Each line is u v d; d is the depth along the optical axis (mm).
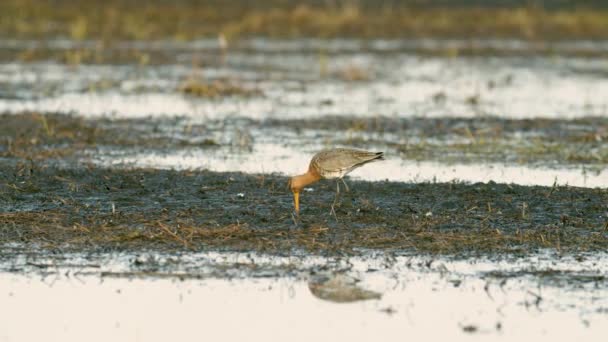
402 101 25047
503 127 21094
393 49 37031
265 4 47188
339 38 40094
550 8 46812
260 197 14242
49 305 10531
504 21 43625
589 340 9625
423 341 9633
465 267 11477
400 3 47500
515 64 33469
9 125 20047
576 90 27391
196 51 35312
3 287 10945
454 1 48250
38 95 24953
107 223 12805
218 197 14211
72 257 11750
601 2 48000
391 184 15086
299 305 10508
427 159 17734
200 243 12156
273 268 11445
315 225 12820
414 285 10992
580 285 10930
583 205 13836
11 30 39094
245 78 29047
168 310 10406
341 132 20453
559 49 37375
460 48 37375
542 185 15414
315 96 25750
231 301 10617
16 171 15656
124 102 24125
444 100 25312
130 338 9766
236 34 40125
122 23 41844
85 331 9906
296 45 37781
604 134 20109
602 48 37875
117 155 17609
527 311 10297
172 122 21266
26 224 12750
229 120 21719
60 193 14320
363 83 28484
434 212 13438
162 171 15844
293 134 20156
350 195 14383
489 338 9688
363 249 12016
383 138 19844
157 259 11711
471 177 16172
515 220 13102
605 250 11977
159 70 30500
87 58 32656
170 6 45906
